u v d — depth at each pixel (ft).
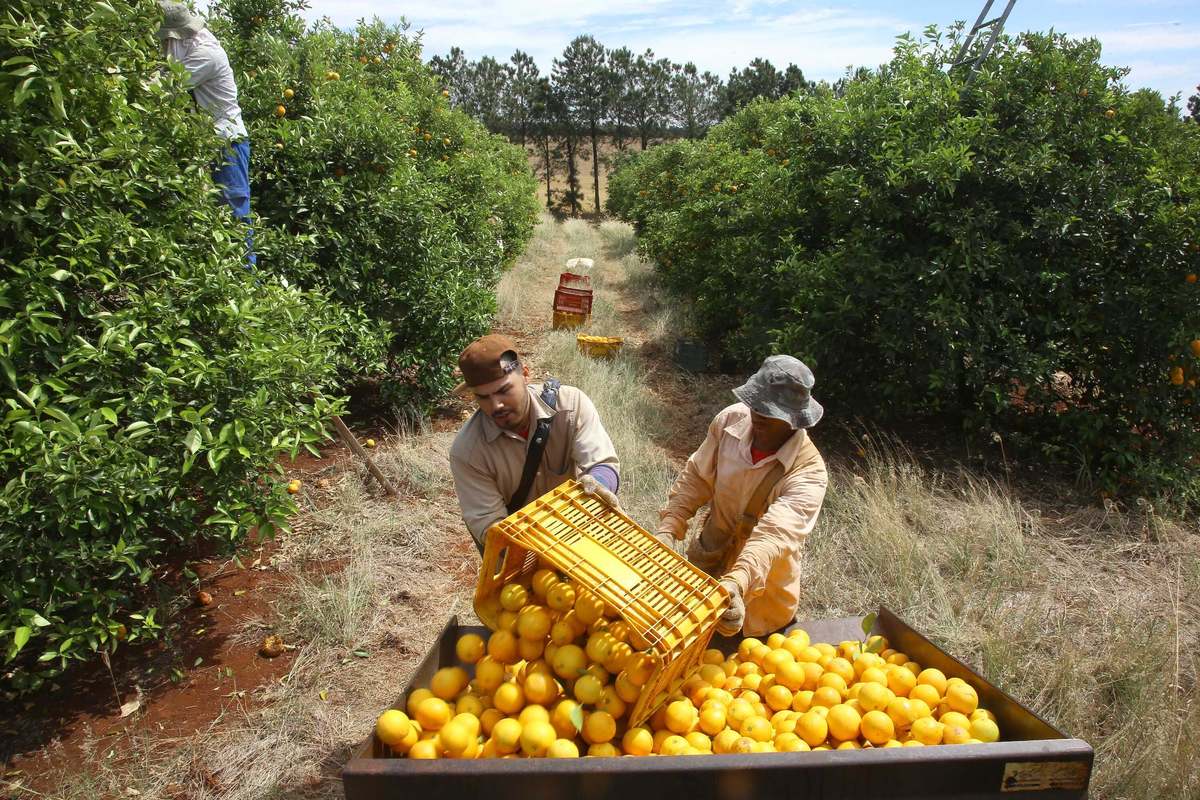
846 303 20.65
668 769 5.99
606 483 8.70
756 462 9.66
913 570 15.15
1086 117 21.18
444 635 8.26
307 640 13.25
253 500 12.63
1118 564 16.07
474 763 6.00
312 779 10.31
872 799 6.22
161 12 12.73
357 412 24.34
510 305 41.27
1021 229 19.98
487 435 8.92
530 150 171.42
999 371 20.86
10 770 10.27
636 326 40.75
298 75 22.66
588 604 7.28
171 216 12.82
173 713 11.48
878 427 23.56
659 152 66.28
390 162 22.66
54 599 10.37
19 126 10.21
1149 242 19.47
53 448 9.76
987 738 6.85
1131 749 10.23
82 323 11.75
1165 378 20.06
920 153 20.13
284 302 14.55
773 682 8.04
